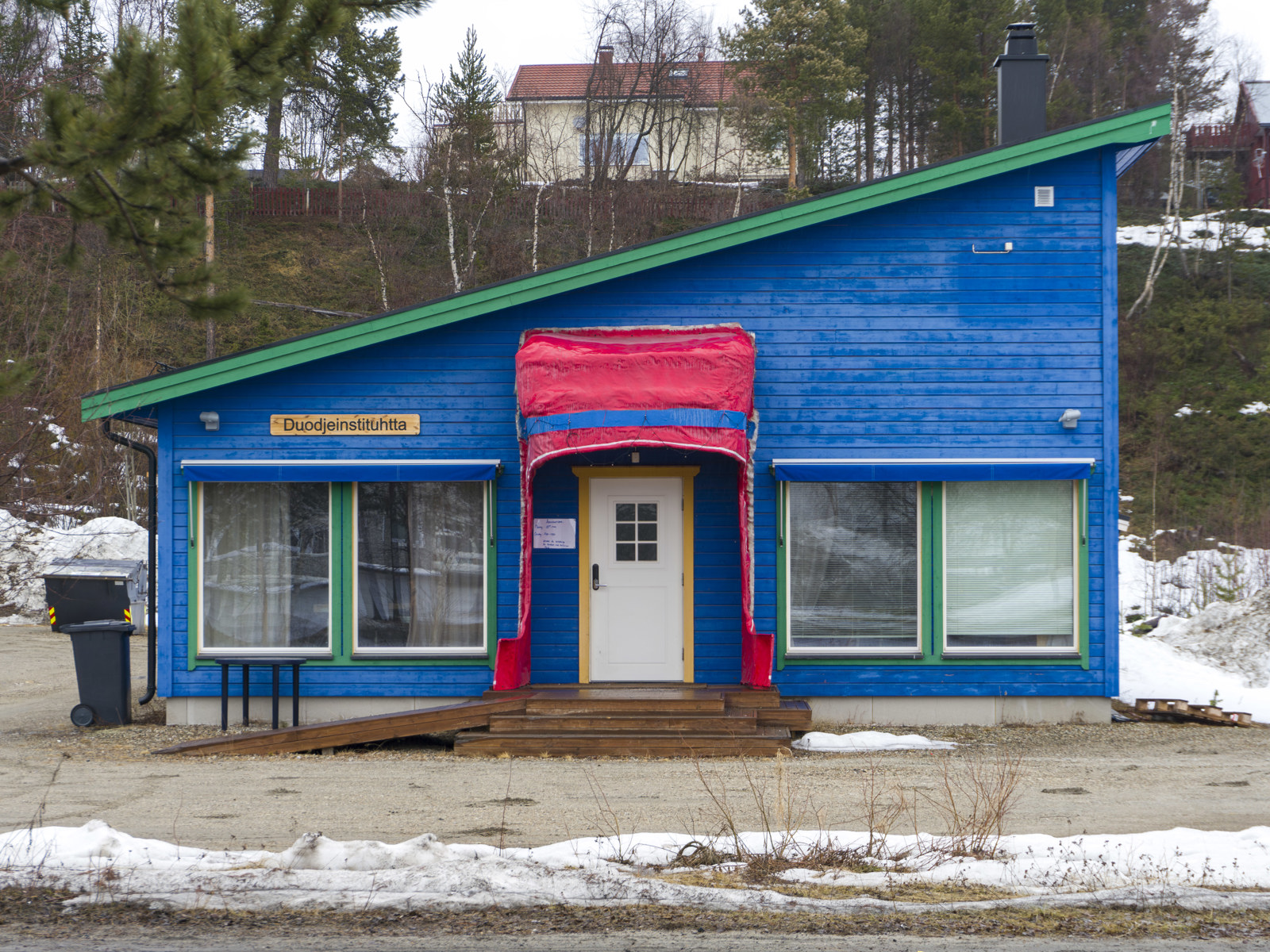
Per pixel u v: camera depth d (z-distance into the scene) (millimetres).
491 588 12406
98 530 24359
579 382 11000
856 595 12336
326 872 6230
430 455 12461
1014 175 12398
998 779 8992
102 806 8211
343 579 12398
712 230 12211
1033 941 5348
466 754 10625
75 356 25703
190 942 5301
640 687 12047
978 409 12305
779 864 6566
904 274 12375
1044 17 52594
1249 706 13000
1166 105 12016
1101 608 12234
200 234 6754
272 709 12008
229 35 6457
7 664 17703
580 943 5293
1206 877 6238
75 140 6070
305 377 12469
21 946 5238
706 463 12578
